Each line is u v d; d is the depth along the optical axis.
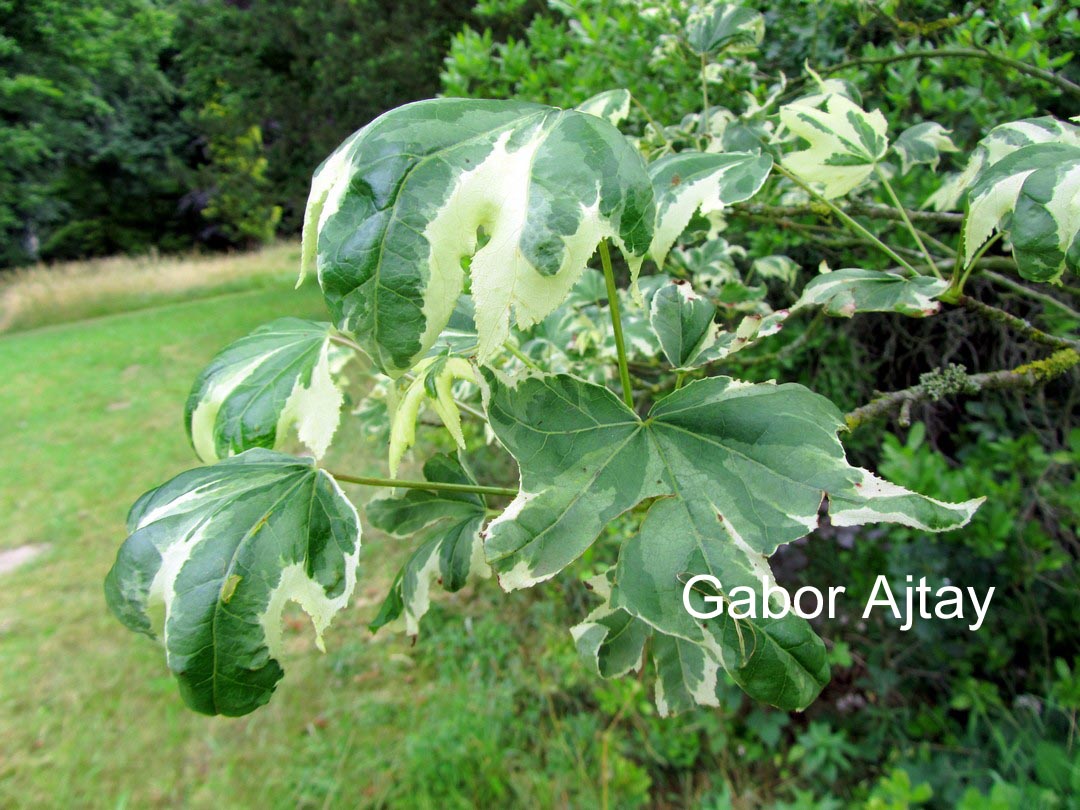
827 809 0.75
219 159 5.98
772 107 0.58
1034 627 0.78
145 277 4.80
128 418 2.23
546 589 1.12
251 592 0.24
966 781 0.76
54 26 4.77
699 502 0.23
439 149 0.20
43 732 1.03
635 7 0.74
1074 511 0.71
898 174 0.60
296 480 0.27
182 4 5.05
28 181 5.59
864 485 0.23
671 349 0.31
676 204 0.29
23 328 4.02
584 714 0.94
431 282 0.19
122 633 1.24
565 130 0.21
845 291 0.34
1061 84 0.54
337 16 3.54
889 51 0.73
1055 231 0.23
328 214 0.20
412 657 1.11
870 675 0.89
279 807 0.88
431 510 0.39
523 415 0.24
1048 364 0.34
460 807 0.84
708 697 0.29
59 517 1.64
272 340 0.34
